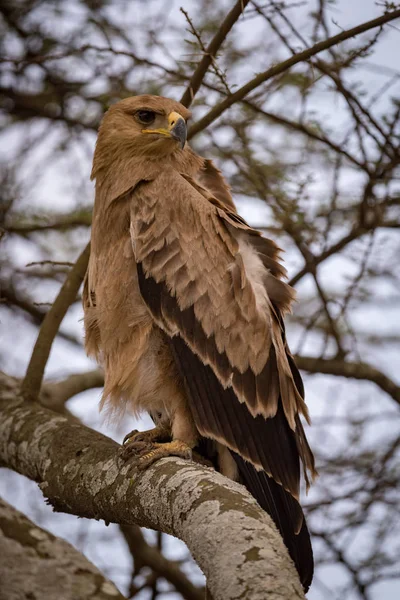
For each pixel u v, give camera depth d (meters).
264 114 12.83
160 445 9.34
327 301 13.45
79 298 15.66
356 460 14.36
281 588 5.98
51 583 6.93
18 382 12.02
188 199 9.95
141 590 14.10
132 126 10.80
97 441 9.66
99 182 10.73
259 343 9.49
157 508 7.76
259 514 6.80
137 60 12.27
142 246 9.84
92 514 9.00
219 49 11.89
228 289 9.62
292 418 9.45
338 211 13.95
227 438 9.37
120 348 9.94
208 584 6.43
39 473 10.11
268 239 10.03
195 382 9.52
